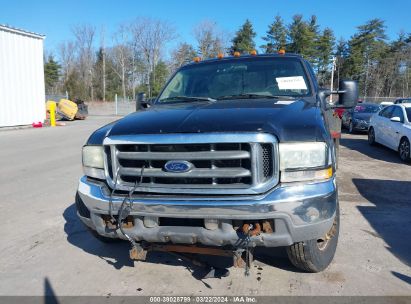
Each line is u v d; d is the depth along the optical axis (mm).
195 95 4637
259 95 4289
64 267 4074
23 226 5312
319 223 3090
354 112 17828
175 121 3264
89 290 3604
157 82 71750
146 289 3588
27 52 22156
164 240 3227
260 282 3654
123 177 3340
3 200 6594
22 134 17984
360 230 5012
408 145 10203
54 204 6332
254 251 4270
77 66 74125
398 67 74688
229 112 3359
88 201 3453
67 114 28000
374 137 13203
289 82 4492
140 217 3230
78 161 10461
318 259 3584
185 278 3768
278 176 3035
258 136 2969
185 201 3076
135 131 3264
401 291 3496
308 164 3070
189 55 73062
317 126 3217
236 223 3066
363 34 77562
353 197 6648
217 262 4027
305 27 72438
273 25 73562
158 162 3199
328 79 76188
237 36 73438
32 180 8102
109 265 4094
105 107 49438
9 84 21062
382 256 4219
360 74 77438
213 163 3059
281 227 3023
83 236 4926
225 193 3045
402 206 6113
